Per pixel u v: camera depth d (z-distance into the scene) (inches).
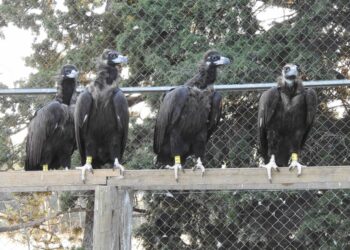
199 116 321.1
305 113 313.6
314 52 420.5
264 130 321.1
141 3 427.5
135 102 426.9
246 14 426.6
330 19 422.9
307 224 396.8
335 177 274.2
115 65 316.2
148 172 279.6
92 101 310.8
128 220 280.1
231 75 415.8
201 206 406.6
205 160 409.1
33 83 451.8
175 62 428.8
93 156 320.5
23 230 408.8
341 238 399.9
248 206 405.1
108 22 441.1
